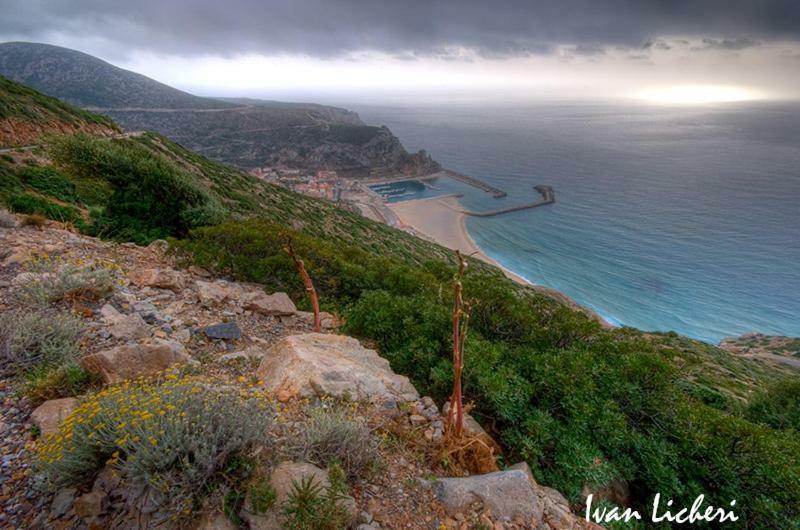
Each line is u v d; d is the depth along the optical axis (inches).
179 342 224.2
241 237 467.2
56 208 563.2
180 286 313.1
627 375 289.6
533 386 243.8
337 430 143.1
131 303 251.3
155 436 110.9
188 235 653.3
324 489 119.7
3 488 113.7
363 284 434.9
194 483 110.0
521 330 351.9
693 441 242.1
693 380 844.6
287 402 171.3
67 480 112.3
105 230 555.8
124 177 662.5
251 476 117.4
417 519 130.5
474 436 186.2
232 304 311.4
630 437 233.1
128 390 140.2
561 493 196.1
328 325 333.1
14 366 166.6
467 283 381.4
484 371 232.2
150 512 105.0
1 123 1211.2
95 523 104.7
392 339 298.4
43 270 245.4
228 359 218.7
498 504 144.1
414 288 413.1
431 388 243.8
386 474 146.4
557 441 213.9
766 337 2743.6
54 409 141.9
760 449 239.6
